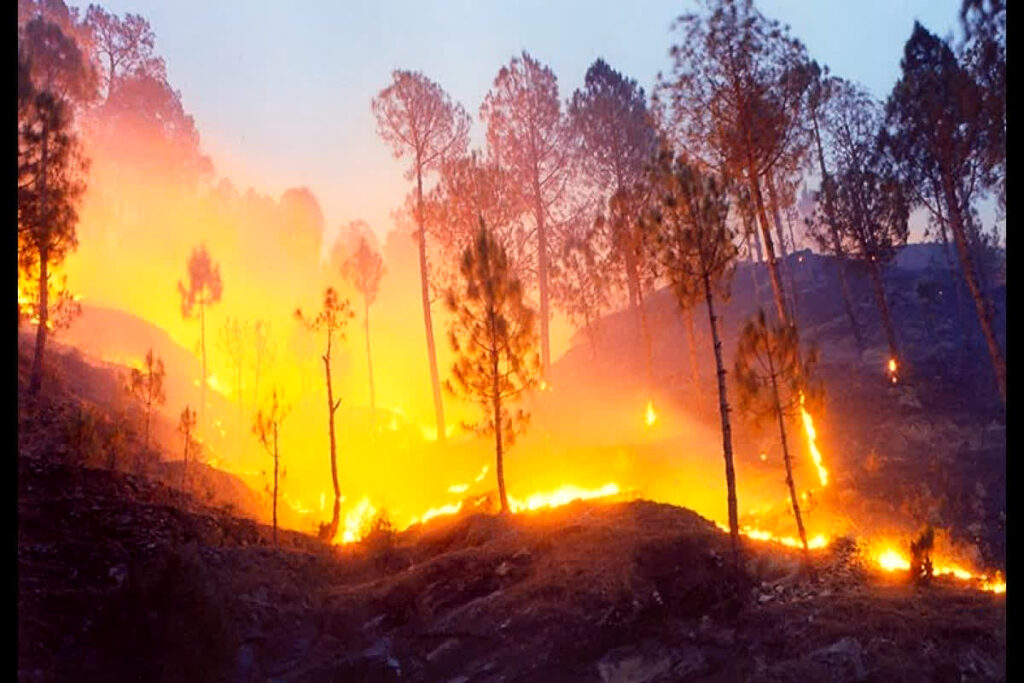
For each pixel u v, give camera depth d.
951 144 27.11
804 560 16.38
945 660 11.48
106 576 15.09
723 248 17.17
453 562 16.94
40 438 22.58
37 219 23.50
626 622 13.80
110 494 19.22
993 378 32.69
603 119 44.47
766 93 27.08
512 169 45.47
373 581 17.70
